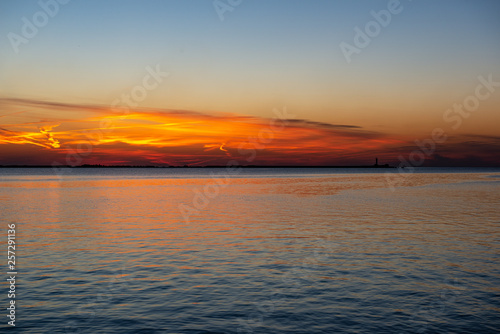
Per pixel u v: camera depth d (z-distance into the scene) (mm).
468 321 10102
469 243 19672
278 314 10594
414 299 11680
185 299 11703
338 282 13320
